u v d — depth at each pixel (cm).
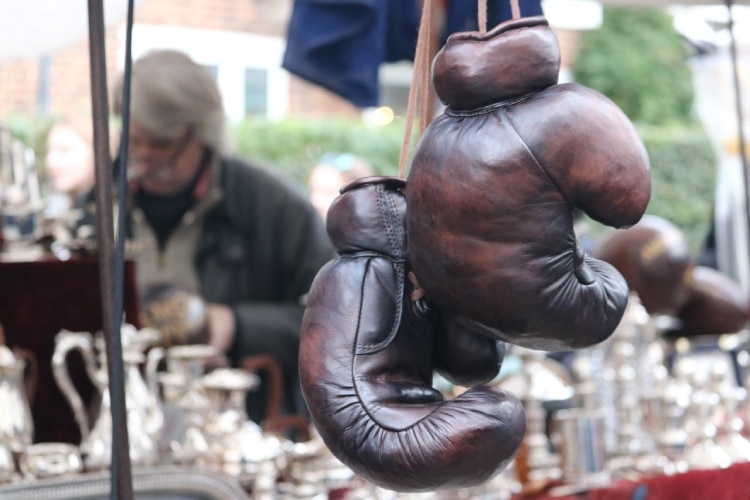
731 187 442
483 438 120
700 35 457
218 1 1050
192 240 343
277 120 951
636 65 1339
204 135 336
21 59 274
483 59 122
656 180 1058
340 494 264
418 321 130
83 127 403
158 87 327
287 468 259
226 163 346
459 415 121
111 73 394
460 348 133
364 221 132
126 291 288
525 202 119
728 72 441
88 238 300
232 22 1062
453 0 294
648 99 1336
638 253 325
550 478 274
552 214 120
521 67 122
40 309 279
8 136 297
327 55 313
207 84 336
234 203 346
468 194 120
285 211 351
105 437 238
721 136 443
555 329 124
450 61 124
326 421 126
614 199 118
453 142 122
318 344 128
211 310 331
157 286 317
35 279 279
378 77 315
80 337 255
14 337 276
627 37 1349
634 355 296
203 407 247
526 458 274
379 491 246
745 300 362
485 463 121
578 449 274
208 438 244
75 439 277
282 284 354
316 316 130
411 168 127
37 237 294
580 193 119
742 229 441
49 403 277
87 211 350
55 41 272
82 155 401
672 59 1344
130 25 142
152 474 217
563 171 119
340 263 132
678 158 1061
